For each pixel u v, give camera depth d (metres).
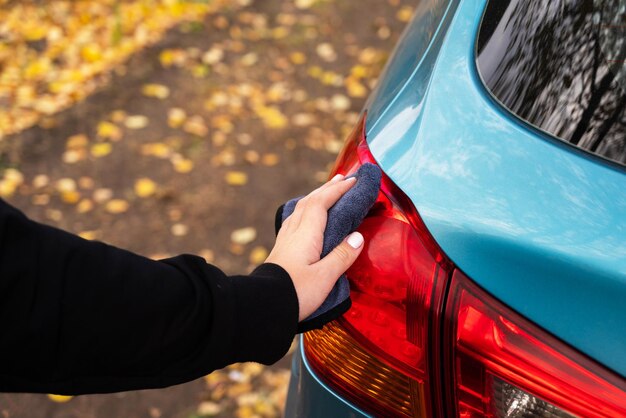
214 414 2.44
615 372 0.97
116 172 3.44
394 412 1.17
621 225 1.00
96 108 3.82
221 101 3.89
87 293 0.92
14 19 4.44
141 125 3.71
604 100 1.11
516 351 1.02
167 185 3.38
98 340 0.93
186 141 3.63
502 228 1.02
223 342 1.00
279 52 4.29
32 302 0.88
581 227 1.00
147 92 3.93
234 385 2.52
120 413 2.45
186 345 0.99
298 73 4.12
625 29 1.15
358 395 1.21
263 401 2.47
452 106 1.20
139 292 0.95
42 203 3.27
